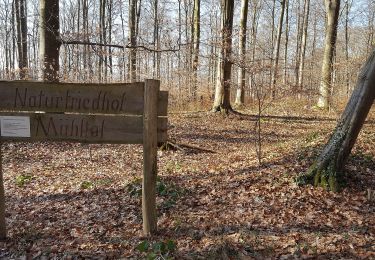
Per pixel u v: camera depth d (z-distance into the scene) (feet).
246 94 76.28
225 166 26.09
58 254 15.06
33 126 15.65
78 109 15.55
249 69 32.37
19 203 21.40
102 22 89.81
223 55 47.16
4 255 15.10
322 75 65.21
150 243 15.35
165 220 17.74
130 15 63.67
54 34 37.58
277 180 21.58
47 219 18.76
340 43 117.29
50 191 23.21
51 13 37.37
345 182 20.79
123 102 15.40
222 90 60.54
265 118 58.03
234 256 14.17
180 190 21.33
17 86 15.42
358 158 23.70
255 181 21.79
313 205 18.84
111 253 14.90
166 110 15.42
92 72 58.13
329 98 59.62
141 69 67.92
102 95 15.42
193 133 46.29
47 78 37.65
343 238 15.48
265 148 31.76
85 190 22.93
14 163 31.22
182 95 75.00
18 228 17.71
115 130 15.58
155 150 15.58
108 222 17.98
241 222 17.21
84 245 15.70
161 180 23.03
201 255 14.33
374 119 52.11
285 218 17.51
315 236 15.67
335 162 20.77
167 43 49.52
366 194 20.02
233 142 41.29
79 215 19.10
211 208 18.94
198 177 23.91
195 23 72.18
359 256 14.10
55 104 15.52
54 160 32.50
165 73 85.25
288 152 26.27
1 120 15.56
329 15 65.10
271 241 15.30
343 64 64.64
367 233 16.07
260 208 18.60
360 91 20.27
